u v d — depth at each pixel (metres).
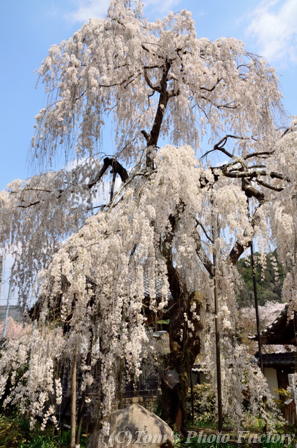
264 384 4.62
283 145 4.13
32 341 3.74
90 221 4.14
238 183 6.07
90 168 6.16
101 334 4.12
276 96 6.68
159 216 3.93
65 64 5.99
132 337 3.43
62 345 4.04
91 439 4.00
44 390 3.69
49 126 5.68
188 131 6.62
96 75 5.55
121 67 6.51
